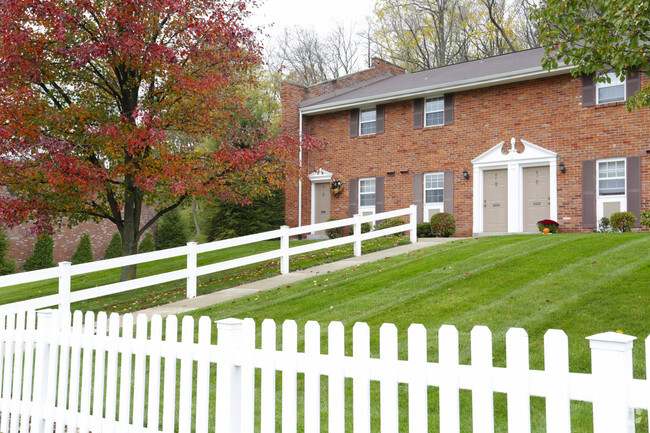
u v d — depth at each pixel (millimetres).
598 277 8562
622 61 6492
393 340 2729
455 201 19641
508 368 2406
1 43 11172
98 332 3918
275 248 19828
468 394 5082
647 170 15992
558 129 17594
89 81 13109
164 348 3559
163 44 13328
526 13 33562
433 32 36844
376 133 21641
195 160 12961
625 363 2160
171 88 12938
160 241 30219
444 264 11203
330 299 9320
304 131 23547
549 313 7055
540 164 17984
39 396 4277
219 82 12781
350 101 21797
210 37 12922
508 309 7422
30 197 12398
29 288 17734
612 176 16703
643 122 16109
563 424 2273
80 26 12117
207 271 11453
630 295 7410
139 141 11578
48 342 4312
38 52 11500
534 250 11562
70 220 14016
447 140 19906
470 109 19453
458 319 7215
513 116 18516
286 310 8898
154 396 3570
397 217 20938
